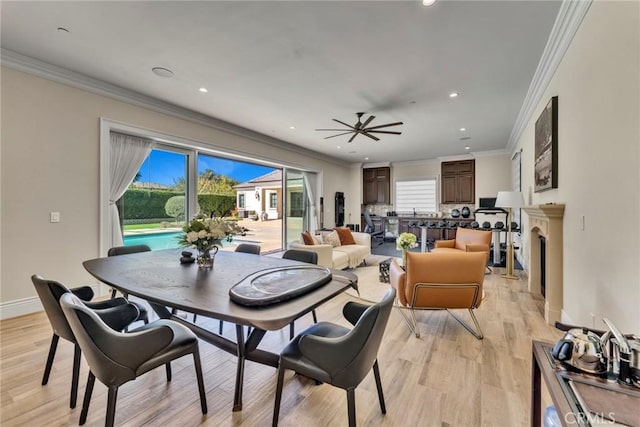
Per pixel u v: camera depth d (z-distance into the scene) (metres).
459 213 8.29
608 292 1.87
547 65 2.95
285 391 1.84
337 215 8.98
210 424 1.55
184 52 2.77
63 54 2.81
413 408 1.68
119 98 3.63
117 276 2.02
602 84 1.92
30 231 2.98
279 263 2.46
